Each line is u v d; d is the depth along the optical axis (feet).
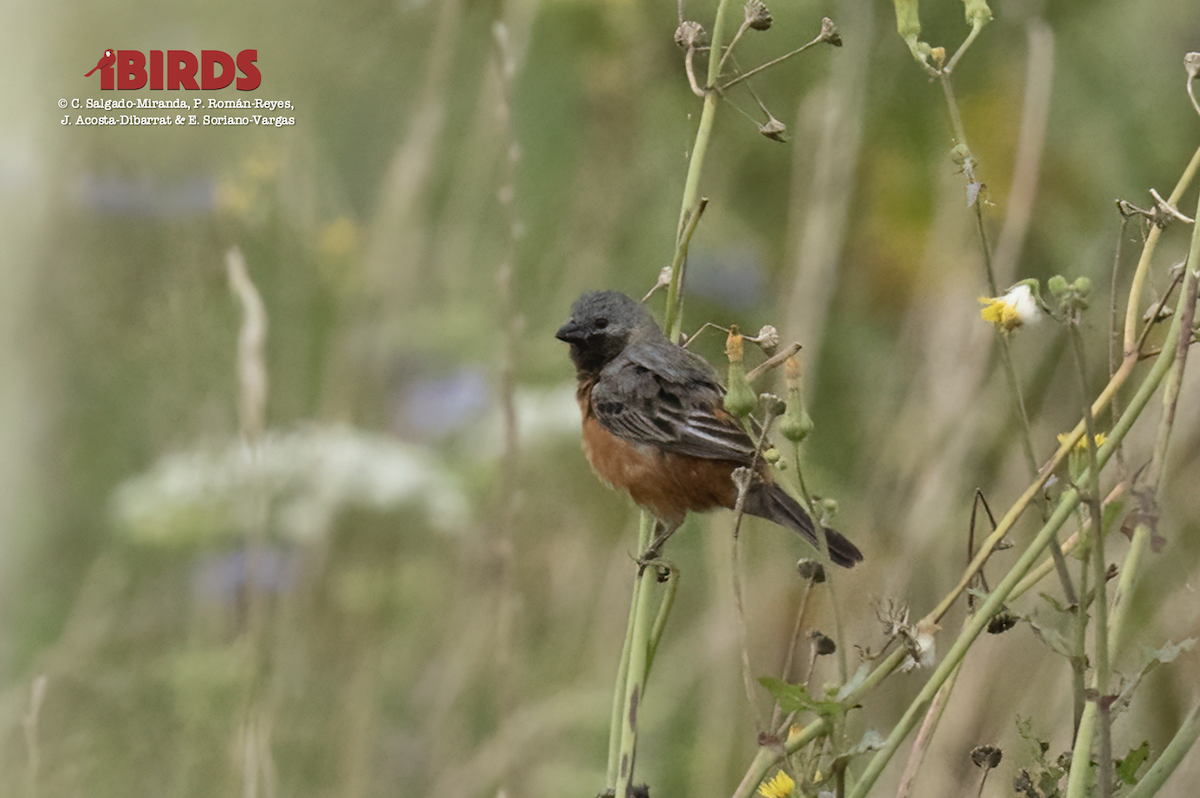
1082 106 35.29
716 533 33.06
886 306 36.14
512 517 26.96
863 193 36.27
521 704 31.50
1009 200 31.17
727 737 30.60
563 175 36.81
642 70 36.78
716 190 36.63
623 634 33.60
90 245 36.24
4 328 36.47
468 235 35.86
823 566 14.99
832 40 17.15
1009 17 35.63
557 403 35.04
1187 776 23.99
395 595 33.45
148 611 33.19
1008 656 26.89
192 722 30.76
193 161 36.73
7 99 37.17
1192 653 24.22
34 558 35.70
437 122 33.60
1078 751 14.57
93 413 36.14
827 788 15.05
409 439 35.73
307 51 38.45
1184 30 35.09
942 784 25.98
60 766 30.19
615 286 36.35
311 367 34.76
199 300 34.99
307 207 34.94
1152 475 14.21
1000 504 29.58
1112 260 32.50
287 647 31.65
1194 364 27.45
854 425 34.63
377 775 31.91
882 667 14.74
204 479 32.50
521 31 34.42
